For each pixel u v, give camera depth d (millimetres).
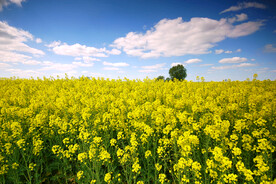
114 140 4328
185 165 3229
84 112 5875
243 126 4434
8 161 4176
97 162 3682
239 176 3404
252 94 7727
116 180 3881
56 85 12422
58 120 5184
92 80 14070
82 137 4328
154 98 9242
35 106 6754
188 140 3557
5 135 4461
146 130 4277
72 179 4273
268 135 4273
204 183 3518
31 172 4453
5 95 9234
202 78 9773
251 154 4227
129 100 6914
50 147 5035
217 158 2949
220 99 7445
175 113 5992
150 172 4211
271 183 2723
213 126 3941
